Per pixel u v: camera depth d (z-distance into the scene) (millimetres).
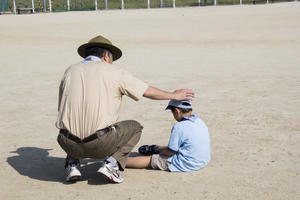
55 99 9773
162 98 4688
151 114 8070
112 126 4535
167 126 7180
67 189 4652
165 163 5074
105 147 4535
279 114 7723
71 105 4480
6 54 19672
